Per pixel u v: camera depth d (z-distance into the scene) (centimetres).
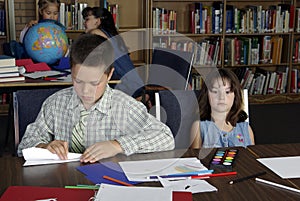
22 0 507
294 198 129
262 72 566
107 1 529
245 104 218
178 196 126
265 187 137
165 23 521
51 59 330
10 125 379
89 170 147
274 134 440
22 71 309
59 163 154
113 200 120
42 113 181
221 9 530
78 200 124
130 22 541
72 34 519
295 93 567
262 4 572
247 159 161
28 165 153
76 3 495
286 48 562
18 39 512
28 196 127
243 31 540
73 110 172
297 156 166
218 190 134
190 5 545
